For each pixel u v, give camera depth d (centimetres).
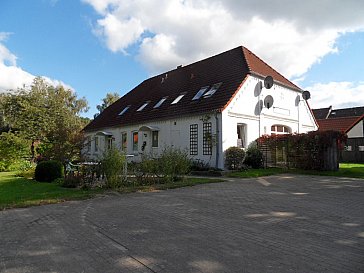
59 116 3581
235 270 378
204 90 2038
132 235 536
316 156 1628
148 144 2270
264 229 559
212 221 624
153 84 2911
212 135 1773
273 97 2130
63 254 448
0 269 398
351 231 539
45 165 1417
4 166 2106
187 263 404
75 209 776
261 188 1082
